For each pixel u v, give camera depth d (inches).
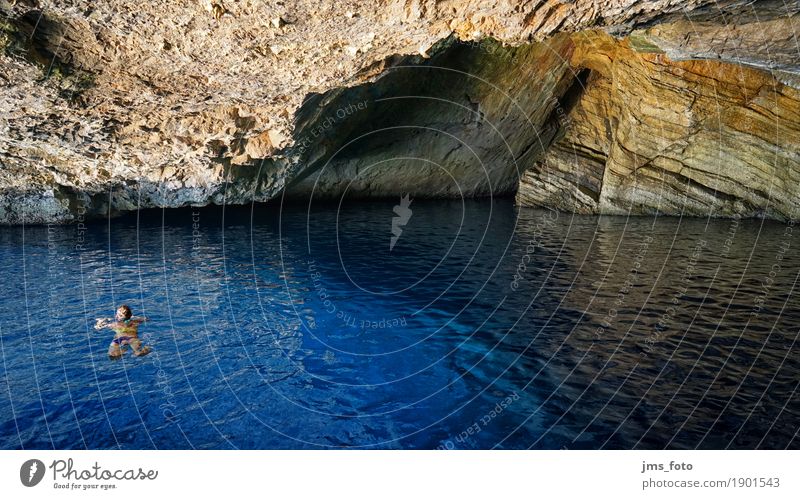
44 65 329.7
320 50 315.3
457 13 265.9
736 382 242.5
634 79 772.6
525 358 280.5
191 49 316.8
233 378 262.8
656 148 783.1
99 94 382.6
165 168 589.0
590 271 463.8
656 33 360.8
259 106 433.1
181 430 215.5
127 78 361.1
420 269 489.1
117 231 713.0
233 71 348.5
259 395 245.6
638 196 813.2
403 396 243.6
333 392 248.5
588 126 912.3
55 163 562.9
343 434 211.9
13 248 596.7
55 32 308.5
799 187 691.4
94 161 538.0
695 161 760.3
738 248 549.6
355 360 284.5
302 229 732.7
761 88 683.4
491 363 276.4
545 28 263.9
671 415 217.0
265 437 210.1
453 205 1001.5
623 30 283.4
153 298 397.4
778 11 286.4
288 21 278.1
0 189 650.2
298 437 209.6
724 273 441.4
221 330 330.0
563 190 908.0
